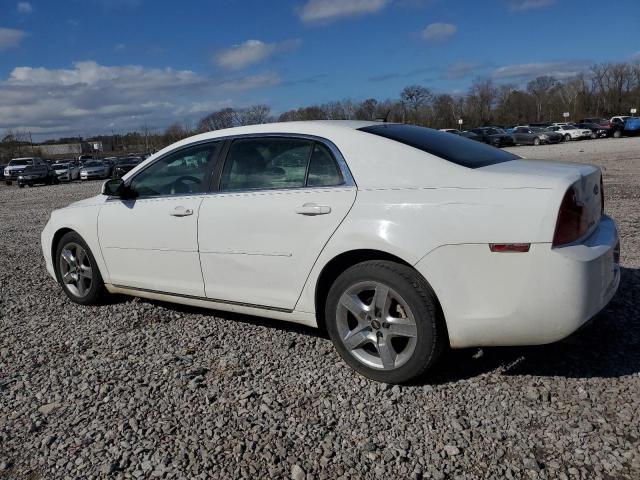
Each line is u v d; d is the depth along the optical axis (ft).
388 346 11.11
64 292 18.24
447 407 10.33
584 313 9.85
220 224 13.23
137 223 15.01
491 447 9.09
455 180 10.61
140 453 9.39
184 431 9.99
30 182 112.16
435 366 11.16
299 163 12.40
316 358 12.66
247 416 10.38
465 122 234.79
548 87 287.69
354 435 9.62
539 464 8.61
